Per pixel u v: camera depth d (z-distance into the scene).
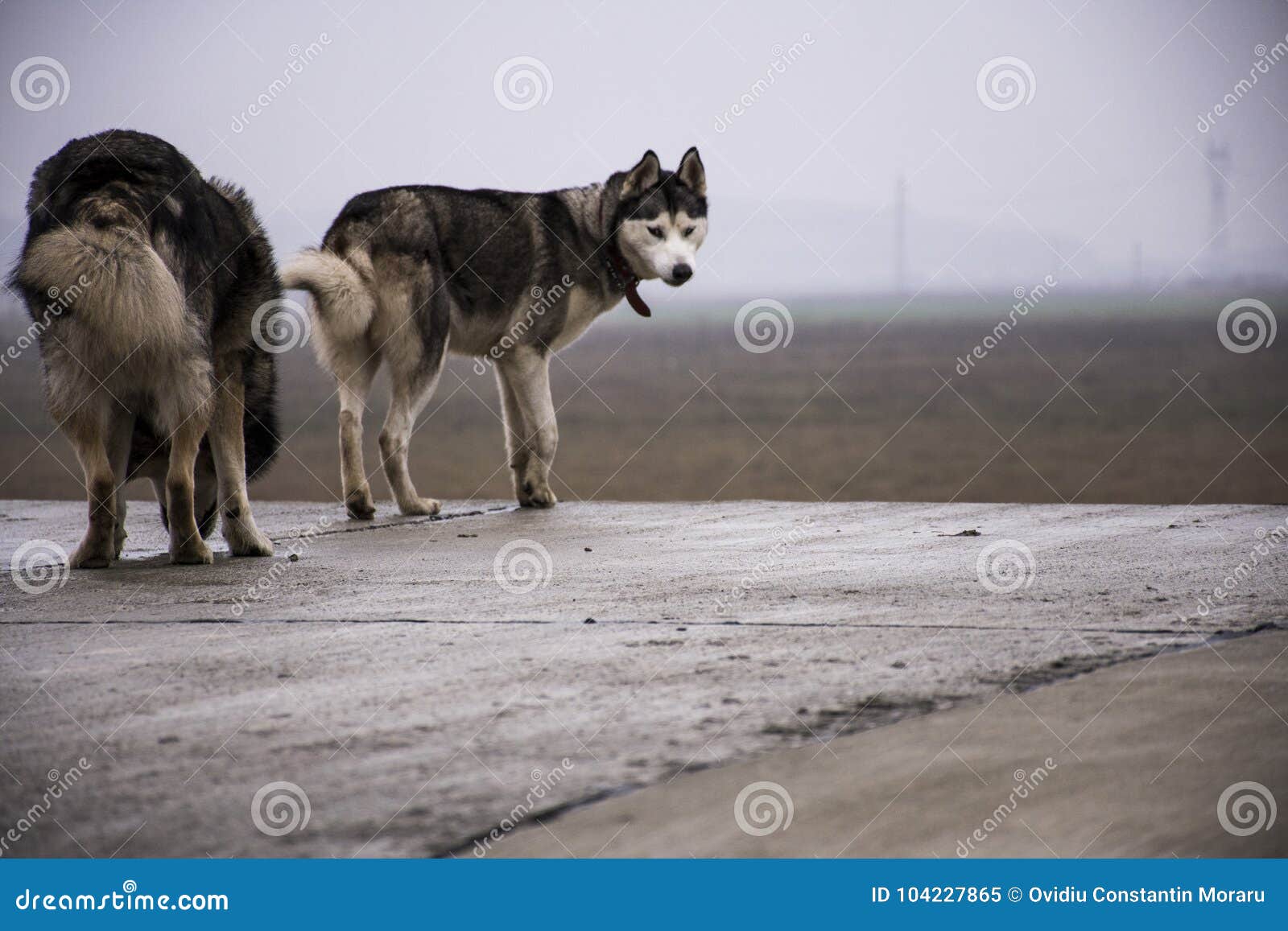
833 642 6.36
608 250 15.28
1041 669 5.64
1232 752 4.37
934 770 4.25
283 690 5.50
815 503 15.05
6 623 7.24
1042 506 14.19
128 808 4.02
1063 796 4.00
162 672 5.88
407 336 13.72
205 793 4.14
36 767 4.44
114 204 8.73
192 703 5.28
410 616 7.38
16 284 9.03
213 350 10.16
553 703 5.20
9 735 4.84
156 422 9.75
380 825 3.85
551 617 7.27
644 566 9.61
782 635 6.58
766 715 4.95
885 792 4.05
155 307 8.64
